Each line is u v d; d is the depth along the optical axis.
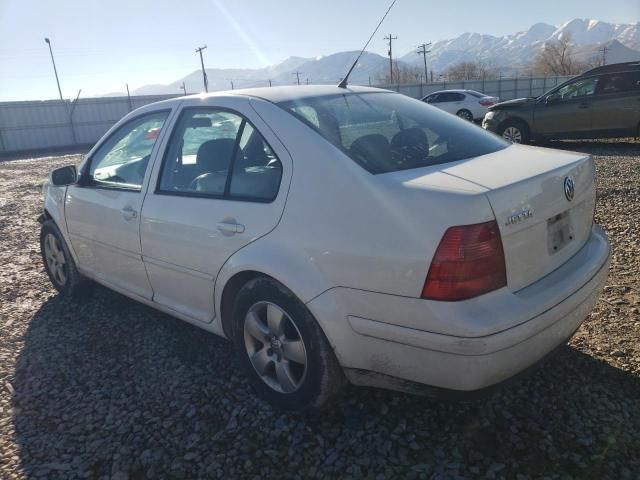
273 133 2.79
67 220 4.19
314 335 2.54
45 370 3.41
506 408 2.75
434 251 2.16
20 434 2.78
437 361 2.21
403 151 2.73
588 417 2.64
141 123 3.70
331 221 2.44
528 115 12.62
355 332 2.40
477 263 2.14
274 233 2.63
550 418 2.65
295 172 2.63
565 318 2.40
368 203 2.35
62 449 2.66
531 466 2.36
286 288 2.61
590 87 11.87
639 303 3.78
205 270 3.01
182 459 2.55
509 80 42.78
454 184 2.29
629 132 11.52
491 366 2.16
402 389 2.43
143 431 2.76
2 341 3.83
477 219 2.14
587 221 2.84
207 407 2.93
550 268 2.49
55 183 3.99
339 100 3.13
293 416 2.81
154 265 3.38
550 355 2.45
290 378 2.76
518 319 2.18
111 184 3.76
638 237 5.32
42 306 4.47
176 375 3.27
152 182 3.38
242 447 2.60
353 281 2.37
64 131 30.48
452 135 3.04
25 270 5.46
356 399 2.90
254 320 2.83
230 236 2.82
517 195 2.28
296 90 3.20
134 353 3.56
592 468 2.32
